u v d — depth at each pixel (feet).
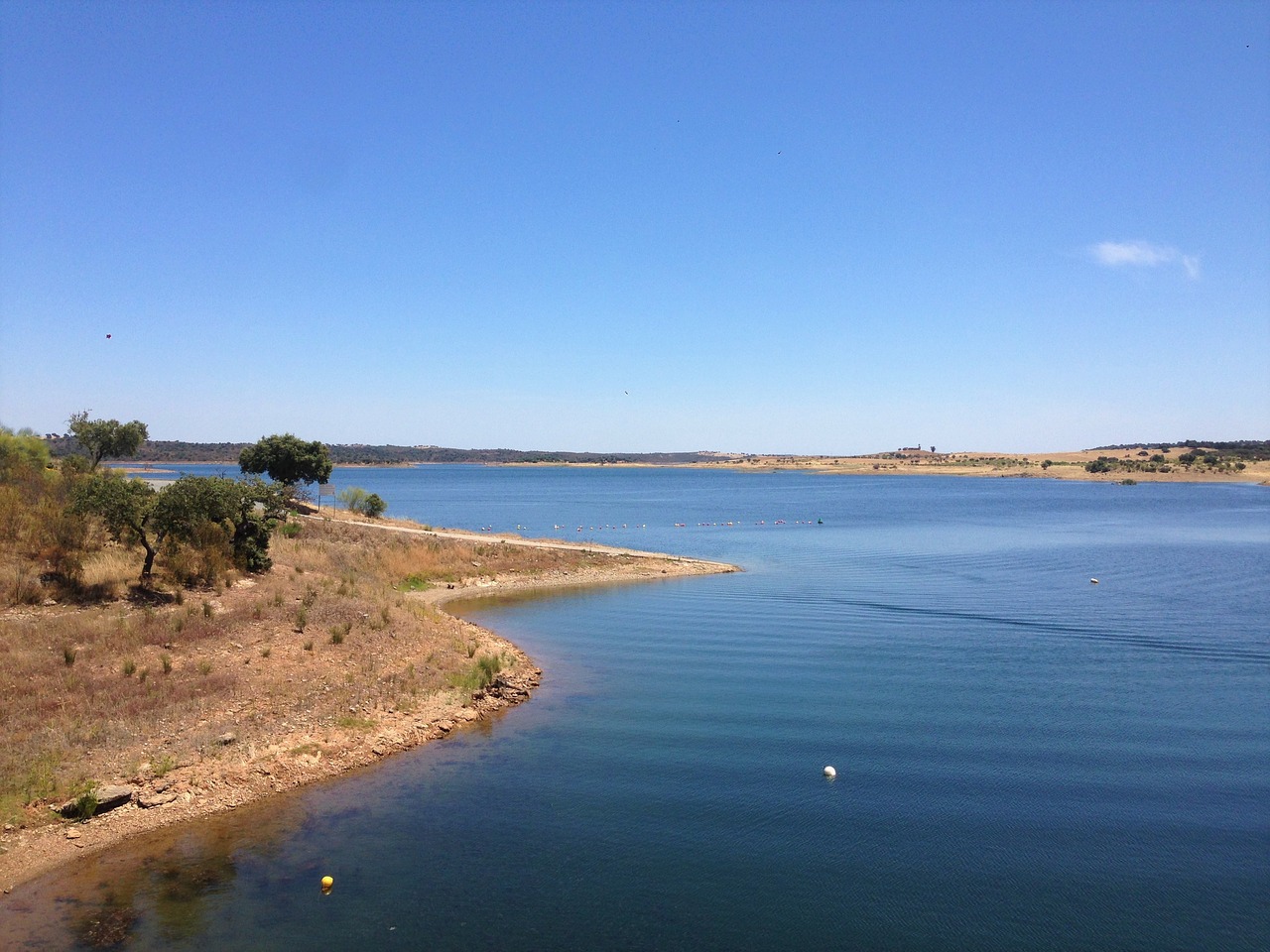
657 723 64.69
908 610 121.19
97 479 78.07
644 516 360.28
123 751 49.65
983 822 47.11
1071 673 82.43
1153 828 46.55
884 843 44.27
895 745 60.13
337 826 45.01
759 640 98.48
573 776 53.01
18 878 38.47
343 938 34.14
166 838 43.06
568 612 118.93
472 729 62.95
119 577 75.92
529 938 34.55
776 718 66.33
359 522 191.21
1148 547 219.82
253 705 58.44
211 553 84.79
